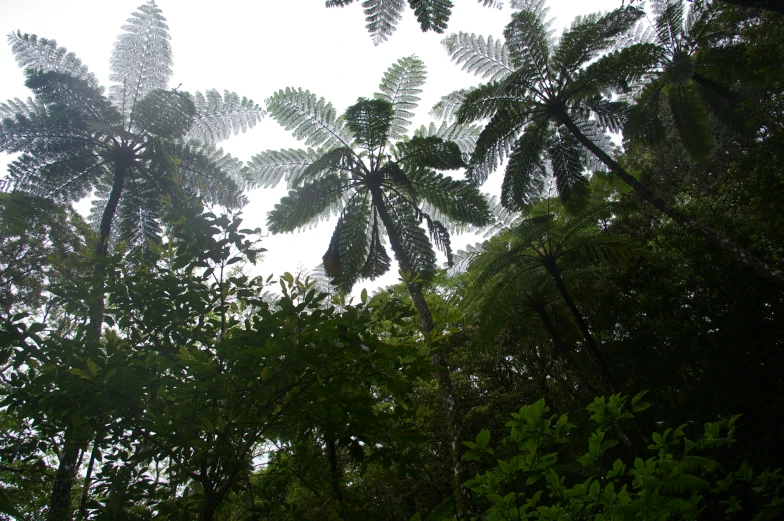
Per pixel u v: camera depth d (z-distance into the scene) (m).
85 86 6.98
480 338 8.53
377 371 2.56
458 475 5.13
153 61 8.06
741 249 6.96
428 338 2.85
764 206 8.82
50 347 2.41
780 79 7.56
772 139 8.72
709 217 9.23
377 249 8.16
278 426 2.58
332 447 4.61
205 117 8.28
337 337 2.35
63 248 7.80
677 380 10.01
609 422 2.32
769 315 9.12
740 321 9.09
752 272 8.93
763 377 8.43
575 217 9.34
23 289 7.39
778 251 8.66
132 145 7.41
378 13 2.55
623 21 7.79
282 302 2.46
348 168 7.93
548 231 8.80
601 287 10.31
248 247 3.03
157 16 7.98
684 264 9.59
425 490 7.72
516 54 8.42
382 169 7.90
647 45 7.67
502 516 2.08
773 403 7.91
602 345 10.75
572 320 9.34
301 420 2.48
